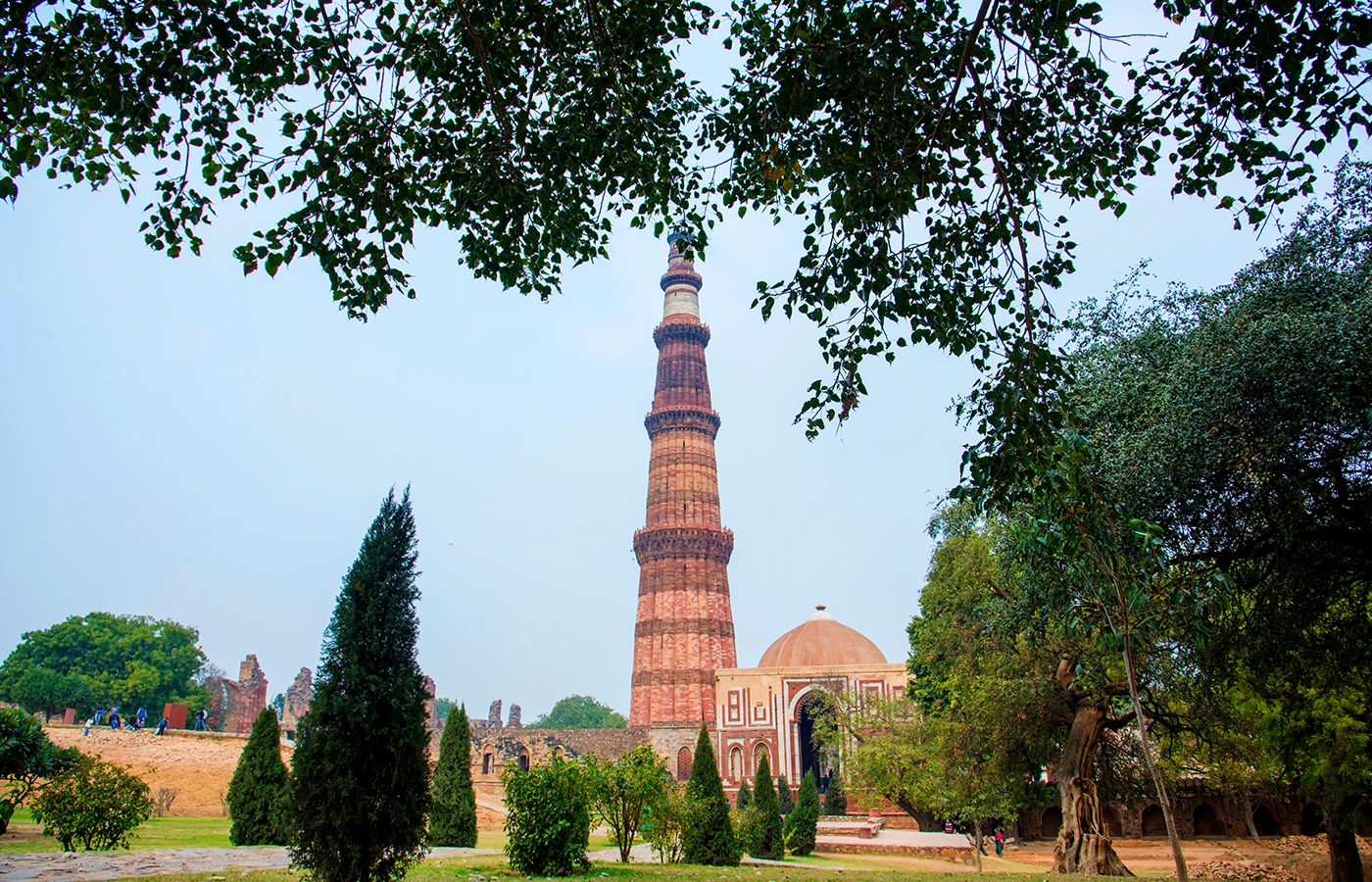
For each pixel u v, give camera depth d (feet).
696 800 85.15
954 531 94.38
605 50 35.53
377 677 46.91
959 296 36.17
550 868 65.21
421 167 36.09
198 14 31.27
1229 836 178.60
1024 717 83.56
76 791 70.95
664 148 38.11
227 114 33.42
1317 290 51.93
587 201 38.37
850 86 32.65
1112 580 39.88
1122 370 58.65
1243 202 33.19
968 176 33.99
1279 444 49.44
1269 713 84.99
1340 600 60.13
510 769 68.28
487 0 34.04
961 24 33.37
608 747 244.22
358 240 34.42
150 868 58.18
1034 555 49.06
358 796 45.62
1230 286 56.90
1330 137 30.76
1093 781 78.89
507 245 36.76
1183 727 81.71
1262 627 56.65
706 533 256.93
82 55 31.73
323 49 32.37
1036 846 155.94
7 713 80.89
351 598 48.42
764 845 109.19
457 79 35.53
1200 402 50.72
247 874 54.24
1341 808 87.40
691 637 245.65
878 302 35.70
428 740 49.16
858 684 217.97
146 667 284.61
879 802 188.85
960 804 97.91
